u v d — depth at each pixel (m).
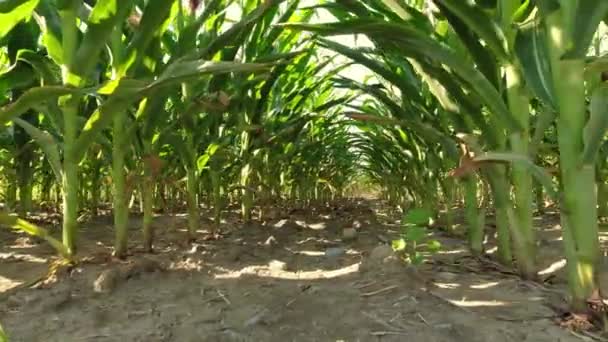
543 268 1.96
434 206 3.50
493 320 1.29
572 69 1.19
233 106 2.53
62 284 1.58
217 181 2.86
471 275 1.79
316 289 1.57
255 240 2.69
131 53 1.59
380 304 1.41
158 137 1.93
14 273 1.86
